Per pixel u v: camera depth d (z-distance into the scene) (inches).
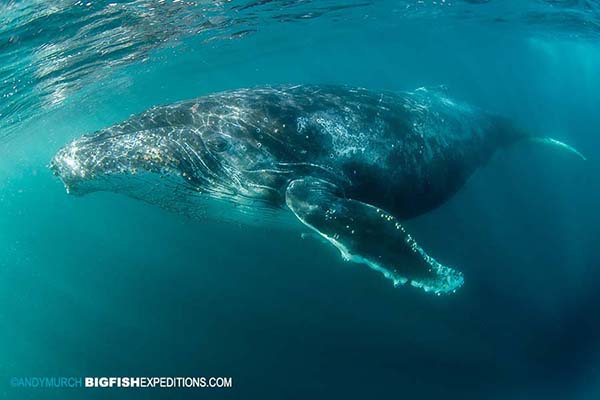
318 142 265.4
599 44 1007.6
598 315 390.9
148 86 1032.2
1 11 350.3
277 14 622.8
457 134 361.1
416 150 306.7
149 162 254.4
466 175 382.9
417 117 323.3
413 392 331.3
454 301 400.2
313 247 522.0
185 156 259.0
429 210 346.9
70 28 440.1
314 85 307.9
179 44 674.2
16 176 1451.8
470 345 362.9
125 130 275.9
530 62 1983.3
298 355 382.0
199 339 427.8
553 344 362.0
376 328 392.5
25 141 971.3
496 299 401.4
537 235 496.1
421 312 400.2
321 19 738.8
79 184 269.7
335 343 387.2
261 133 262.1
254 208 283.6
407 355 361.7
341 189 265.4
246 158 260.4
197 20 551.5
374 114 295.1
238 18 592.7
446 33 1144.2
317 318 419.2
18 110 672.4
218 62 1018.7
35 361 450.3
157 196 286.8
